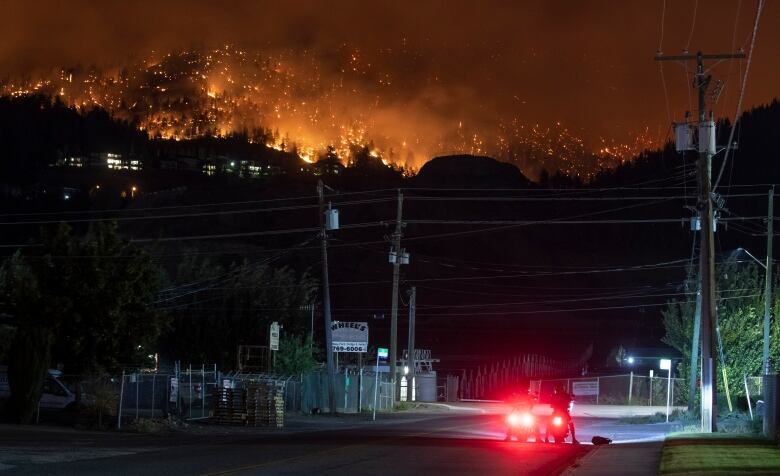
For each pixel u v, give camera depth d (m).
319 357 75.12
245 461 19.44
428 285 149.25
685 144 30.67
